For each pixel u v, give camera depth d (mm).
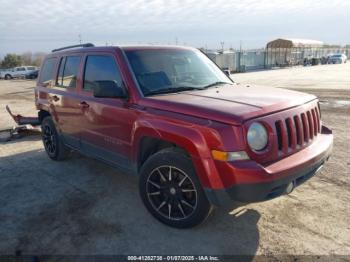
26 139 7570
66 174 5180
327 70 32781
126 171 4082
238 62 41156
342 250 3037
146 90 3727
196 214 3271
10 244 3318
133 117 3666
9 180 5023
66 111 5012
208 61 4910
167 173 3461
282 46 49219
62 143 5578
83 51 4730
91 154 4707
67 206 4090
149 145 3723
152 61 4102
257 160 2922
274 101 3305
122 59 3951
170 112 3307
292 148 3191
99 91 3680
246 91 3861
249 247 3139
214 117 2984
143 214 3820
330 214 3656
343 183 4453
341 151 5809
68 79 5035
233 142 2850
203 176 3021
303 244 3146
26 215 3898
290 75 26969
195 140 3012
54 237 3416
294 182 3078
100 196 4340
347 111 9742
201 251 3107
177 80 4055
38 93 5945
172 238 3326
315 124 3623
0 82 32750
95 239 3352
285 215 3664
